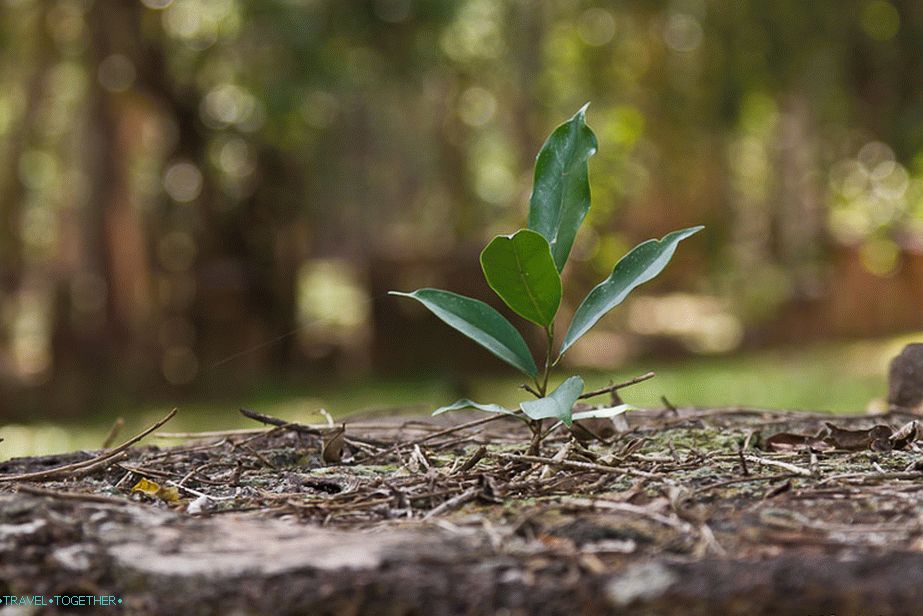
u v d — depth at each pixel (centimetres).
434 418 364
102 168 1555
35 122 1752
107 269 1550
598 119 1692
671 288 2152
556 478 226
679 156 1728
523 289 228
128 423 1300
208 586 167
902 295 1845
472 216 2111
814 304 1800
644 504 200
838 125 1822
